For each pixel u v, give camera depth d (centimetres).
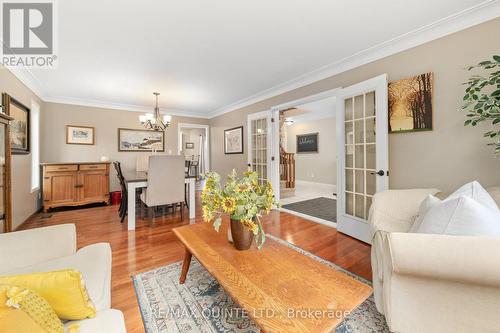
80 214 370
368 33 214
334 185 644
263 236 137
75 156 438
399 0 169
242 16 187
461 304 94
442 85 201
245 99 445
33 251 110
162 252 228
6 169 152
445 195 170
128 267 197
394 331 106
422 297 100
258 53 253
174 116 554
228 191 135
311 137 704
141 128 510
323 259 211
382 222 162
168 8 175
